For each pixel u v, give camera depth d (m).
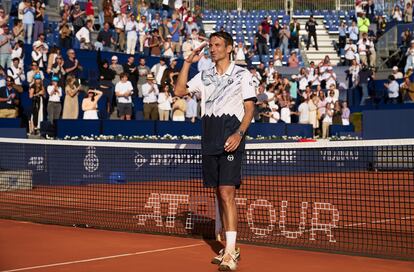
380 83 28.75
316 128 25.03
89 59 23.55
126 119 20.98
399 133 21.38
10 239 8.71
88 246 8.15
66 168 17.27
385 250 7.70
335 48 34.09
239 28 35.34
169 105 21.67
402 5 34.75
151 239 8.68
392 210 11.03
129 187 15.09
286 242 8.33
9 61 21.25
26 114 20.70
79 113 21.69
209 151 7.01
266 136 22.39
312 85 28.06
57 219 10.67
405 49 30.00
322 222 9.84
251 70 24.56
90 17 25.23
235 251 6.82
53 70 21.06
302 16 36.31
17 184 16.14
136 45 26.70
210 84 7.11
